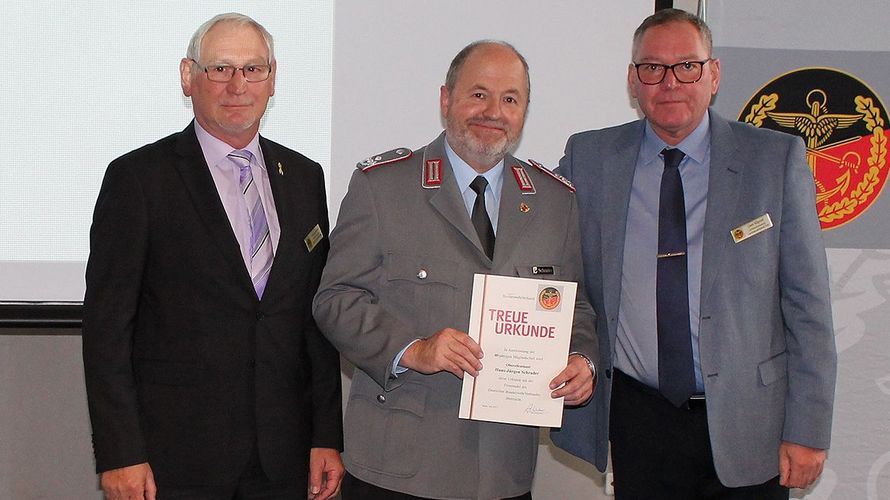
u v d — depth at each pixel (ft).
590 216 7.45
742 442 6.99
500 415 6.39
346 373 9.77
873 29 9.41
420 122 9.23
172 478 6.46
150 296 6.52
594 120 9.40
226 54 6.52
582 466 10.09
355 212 6.72
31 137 8.79
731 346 6.95
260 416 6.61
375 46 9.16
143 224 6.38
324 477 7.24
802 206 7.00
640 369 7.22
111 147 8.89
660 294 7.12
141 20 8.87
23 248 8.81
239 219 6.77
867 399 9.66
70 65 8.80
